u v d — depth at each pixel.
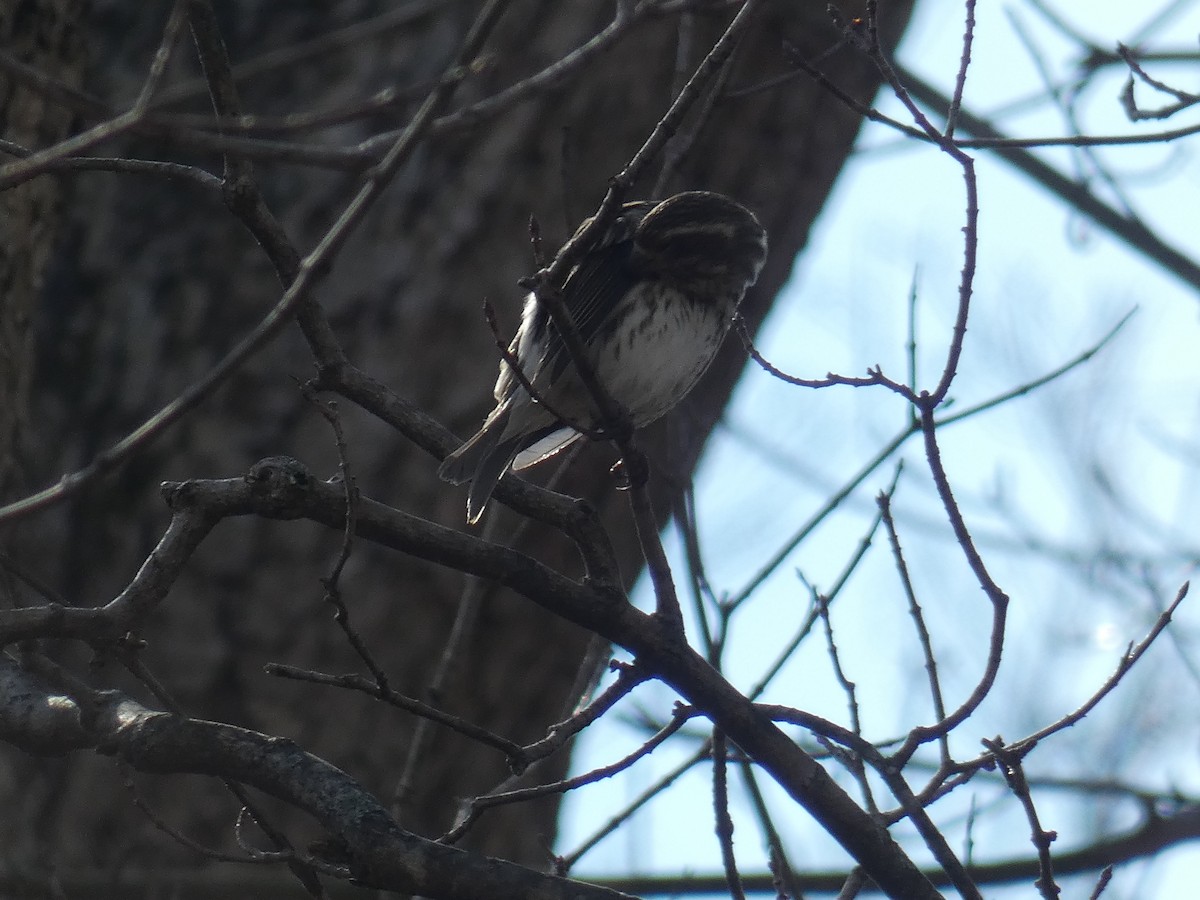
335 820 6.11
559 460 12.88
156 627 12.65
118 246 13.58
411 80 13.14
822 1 13.27
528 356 8.75
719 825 6.83
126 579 12.80
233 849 11.94
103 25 14.00
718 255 8.98
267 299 13.41
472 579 9.26
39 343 13.37
